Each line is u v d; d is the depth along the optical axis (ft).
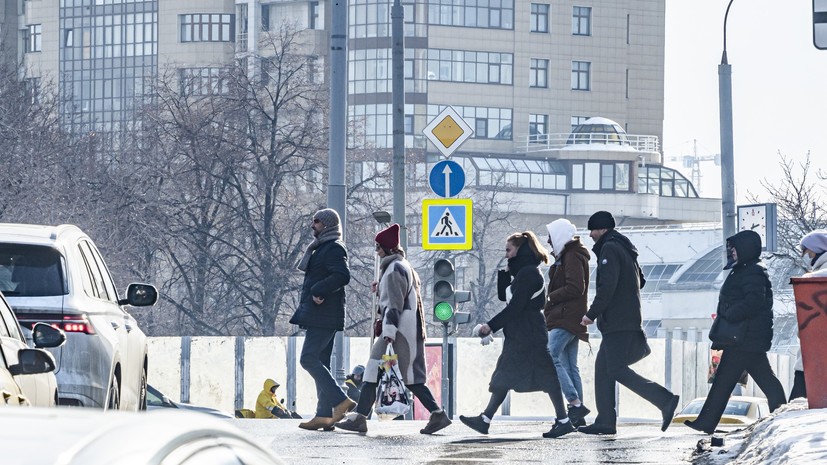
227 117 453.17
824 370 84.58
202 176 443.32
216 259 435.94
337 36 186.29
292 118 469.57
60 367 76.89
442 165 180.14
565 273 112.06
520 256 107.96
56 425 20.77
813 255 106.01
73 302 78.64
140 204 432.66
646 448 97.96
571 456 92.63
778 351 593.83
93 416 21.61
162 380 266.57
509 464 87.92
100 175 438.40
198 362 266.57
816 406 84.89
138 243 434.30
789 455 69.21
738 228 254.68
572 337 113.29
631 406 287.69
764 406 237.86
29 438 19.94
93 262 89.15
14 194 406.41
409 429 120.26
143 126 467.52
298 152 454.40
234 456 21.81
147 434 20.63
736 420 229.66
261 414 232.32
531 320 107.45
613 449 97.35
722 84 257.34
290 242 441.68
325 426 113.70
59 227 84.84
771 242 250.16
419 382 110.11
